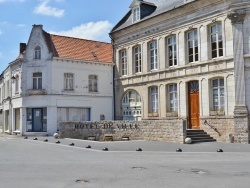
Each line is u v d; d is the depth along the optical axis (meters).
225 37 22.50
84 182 9.03
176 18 26.36
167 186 8.54
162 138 21.69
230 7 21.77
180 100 25.84
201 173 10.39
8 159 13.80
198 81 24.50
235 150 17.17
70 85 32.16
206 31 23.89
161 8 29.38
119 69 32.91
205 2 23.83
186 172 10.56
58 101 31.14
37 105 31.23
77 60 32.19
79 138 25.64
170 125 21.20
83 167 11.59
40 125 31.47
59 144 20.80
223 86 22.91
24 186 8.52
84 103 32.47
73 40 34.72
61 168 11.36
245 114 21.02
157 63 28.25
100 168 11.36
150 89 29.19
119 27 32.84
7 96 37.41
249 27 21.27
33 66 31.70
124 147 18.59
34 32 32.00
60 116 31.30
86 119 32.69
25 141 23.67
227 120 22.25
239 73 21.42
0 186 8.52
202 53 24.17
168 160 13.55
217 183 8.89
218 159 13.95
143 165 12.07
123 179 9.44
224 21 22.58
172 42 27.08
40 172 10.56
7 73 37.72
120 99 32.62
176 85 26.58
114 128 24.14
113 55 33.66
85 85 32.75
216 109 23.30
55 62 31.33
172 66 26.94
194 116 24.94
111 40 33.69
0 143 22.00
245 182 9.02
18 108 33.50
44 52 31.45
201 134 23.06
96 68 33.34
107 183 8.90
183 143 20.33
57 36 33.81
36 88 31.66
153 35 28.56
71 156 14.89
